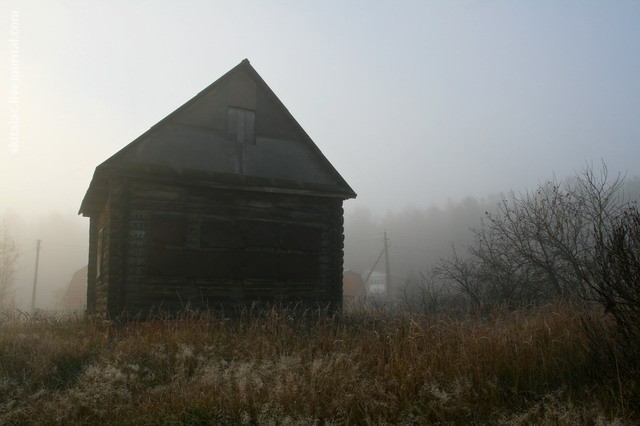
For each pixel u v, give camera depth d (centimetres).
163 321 952
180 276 1124
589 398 543
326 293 1299
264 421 528
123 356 741
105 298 1202
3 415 556
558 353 652
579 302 878
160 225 1127
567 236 1259
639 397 513
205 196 1184
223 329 920
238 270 1184
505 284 1366
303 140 1360
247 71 1317
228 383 608
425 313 932
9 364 710
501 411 549
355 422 543
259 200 1244
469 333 730
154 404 582
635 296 572
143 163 1146
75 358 754
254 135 1298
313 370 623
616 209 1170
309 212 1306
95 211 1580
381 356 696
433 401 555
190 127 1223
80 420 556
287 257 1253
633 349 562
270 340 823
